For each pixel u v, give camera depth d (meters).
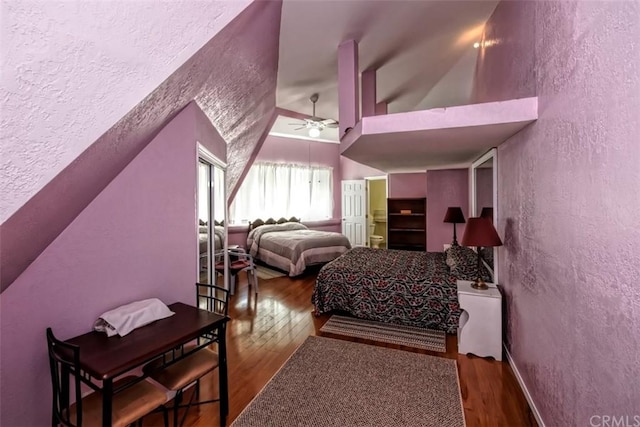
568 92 1.48
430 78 4.21
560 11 1.56
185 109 2.25
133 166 1.90
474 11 2.82
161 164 2.08
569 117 1.46
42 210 1.17
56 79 0.90
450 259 3.60
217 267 3.48
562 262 1.55
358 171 8.35
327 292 3.65
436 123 2.23
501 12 2.62
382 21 2.70
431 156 3.66
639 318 1.00
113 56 1.03
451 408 2.00
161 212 2.09
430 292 3.21
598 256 1.23
